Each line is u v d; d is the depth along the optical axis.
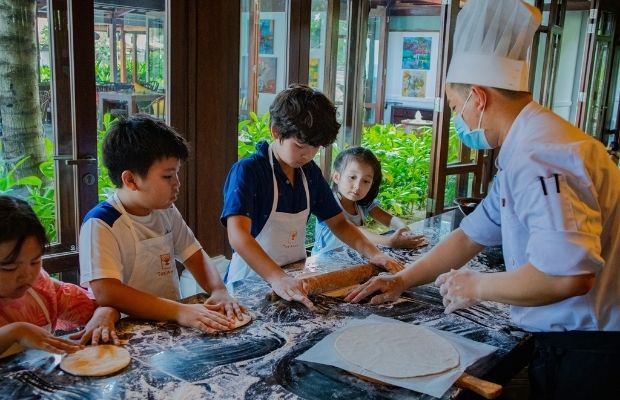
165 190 1.41
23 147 2.38
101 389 0.99
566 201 1.05
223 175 3.05
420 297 1.54
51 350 1.11
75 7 2.27
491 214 1.48
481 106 1.27
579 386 1.20
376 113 6.72
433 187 4.10
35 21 2.25
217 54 2.88
